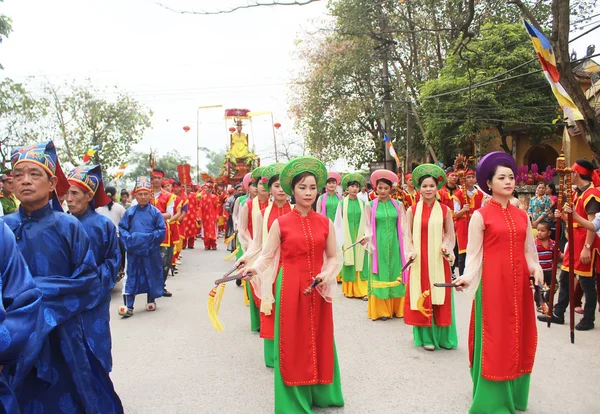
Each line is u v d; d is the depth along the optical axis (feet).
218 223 65.72
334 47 74.79
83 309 11.33
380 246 23.54
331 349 13.75
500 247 13.11
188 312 25.79
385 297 23.36
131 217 25.64
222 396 14.94
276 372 13.33
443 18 60.18
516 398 13.62
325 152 85.20
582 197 20.47
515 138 68.49
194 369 17.28
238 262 16.93
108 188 29.45
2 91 70.08
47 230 11.04
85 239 11.53
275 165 18.33
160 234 25.72
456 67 57.98
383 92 68.80
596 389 14.87
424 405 14.01
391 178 23.68
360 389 15.21
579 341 19.35
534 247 13.62
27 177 10.74
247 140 93.91
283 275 13.44
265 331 17.37
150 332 22.07
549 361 17.20
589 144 23.40
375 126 84.53
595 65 59.93
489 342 12.94
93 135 87.25
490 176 13.53
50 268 11.00
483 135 63.21
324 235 13.78
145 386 15.75
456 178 30.40
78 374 11.12
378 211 23.72
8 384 8.58
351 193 28.55
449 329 19.16
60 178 11.96
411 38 69.56
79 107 85.61
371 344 19.80
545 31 52.44
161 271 26.37
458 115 58.03
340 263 14.03
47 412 10.93
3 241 8.15
